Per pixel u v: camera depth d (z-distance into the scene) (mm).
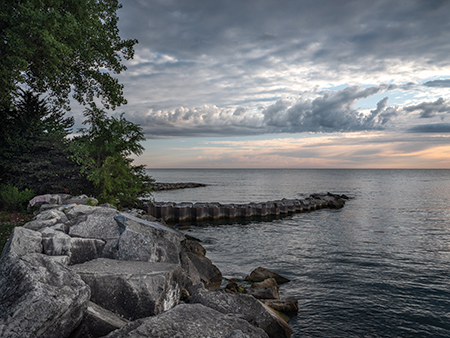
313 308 10195
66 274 4812
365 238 22641
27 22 11641
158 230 9094
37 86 20156
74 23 12930
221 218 33500
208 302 7250
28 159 16938
